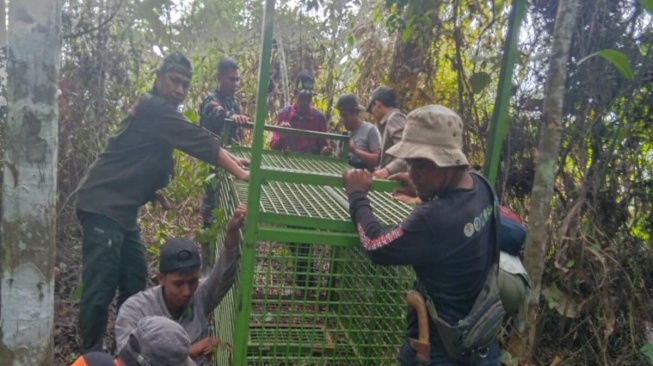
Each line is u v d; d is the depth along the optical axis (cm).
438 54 463
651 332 410
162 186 377
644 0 294
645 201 404
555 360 378
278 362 268
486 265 221
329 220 244
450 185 216
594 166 403
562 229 389
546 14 415
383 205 302
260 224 257
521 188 435
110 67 549
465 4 414
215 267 288
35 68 225
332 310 301
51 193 235
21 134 227
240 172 338
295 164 416
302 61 780
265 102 230
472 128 434
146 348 196
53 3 227
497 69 402
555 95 333
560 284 395
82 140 536
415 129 213
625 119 401
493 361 236
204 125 545
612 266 396
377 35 676
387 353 268
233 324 268
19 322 233
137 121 349
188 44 677
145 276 388
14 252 231
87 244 349
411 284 264
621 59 312
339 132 746
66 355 395
